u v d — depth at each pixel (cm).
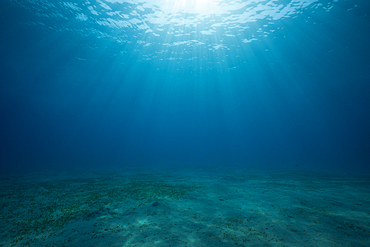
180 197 1046
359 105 7488
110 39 2616
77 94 6009
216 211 816
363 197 1025
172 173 2348
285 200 971
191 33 2478
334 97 6406
